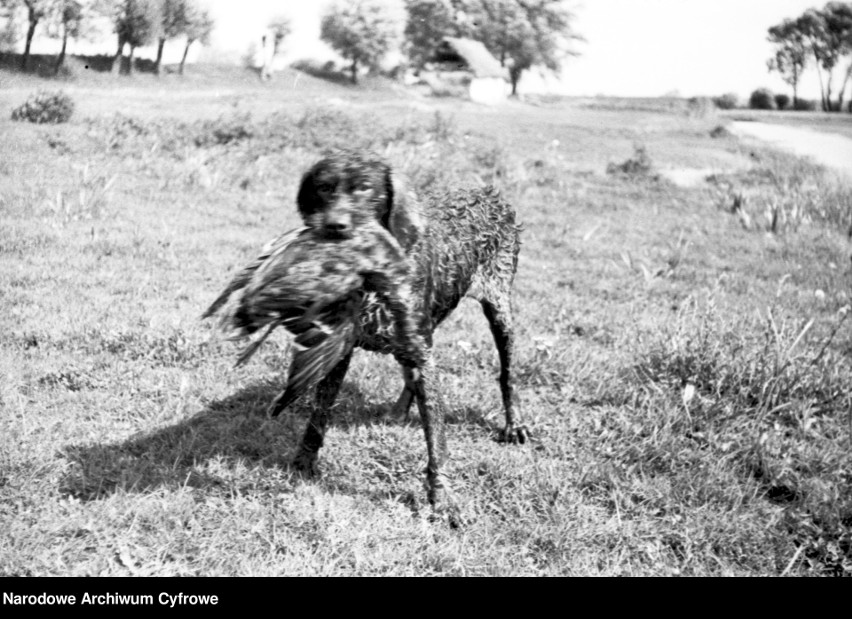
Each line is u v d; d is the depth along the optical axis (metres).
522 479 4.97
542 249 12.51
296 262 3.69
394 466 4.99
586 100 53.41
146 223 10.62
